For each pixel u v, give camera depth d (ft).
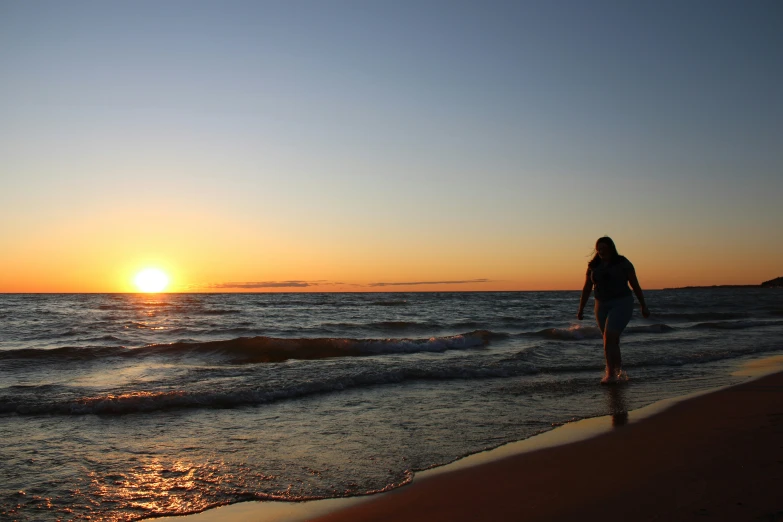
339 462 13.60
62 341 51.57
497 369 28.14
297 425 17.46
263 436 16.15
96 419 18.29
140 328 65.36
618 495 10.68
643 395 21.91
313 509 10.70
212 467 13.32
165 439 15.85
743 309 110.11
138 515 10.62
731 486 10.87
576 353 35.81
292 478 12.49
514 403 20.68
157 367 30.73
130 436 16.19
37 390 22.41
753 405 19.36
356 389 23.80
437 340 42.19
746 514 9.34
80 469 13.20
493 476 12.32
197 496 11.50
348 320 83.97
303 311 110.93
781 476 11.39
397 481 12.17
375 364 30.40
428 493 11.35
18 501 11.23
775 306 124.16
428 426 17.17
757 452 13.37
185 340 53.21
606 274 24.58
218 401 20.79
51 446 15.14
